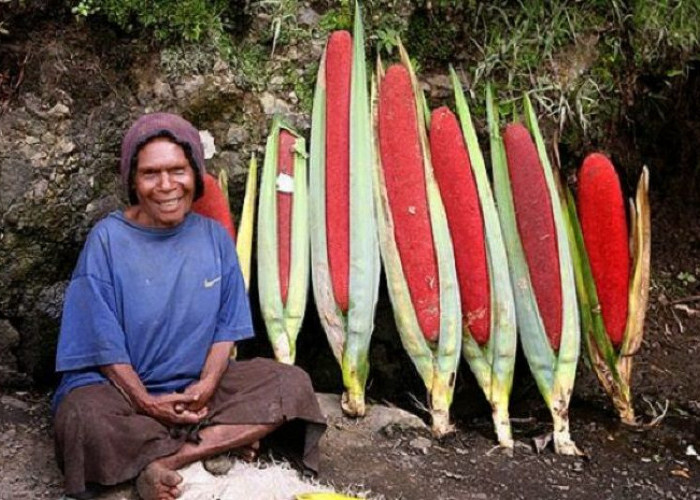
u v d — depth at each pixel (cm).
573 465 312
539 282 323
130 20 327
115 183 327
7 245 312
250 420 270
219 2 343
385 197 325
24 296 319
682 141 456
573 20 369
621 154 412
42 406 319
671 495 297
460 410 358
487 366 325
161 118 273
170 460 262
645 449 327
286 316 324
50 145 317
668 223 475
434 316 321
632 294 338
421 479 292
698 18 396
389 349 358
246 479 267
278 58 347
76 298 274
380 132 329
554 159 339
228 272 288
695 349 421
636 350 339
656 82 408
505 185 329
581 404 362
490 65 359
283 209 329
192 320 278
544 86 362
